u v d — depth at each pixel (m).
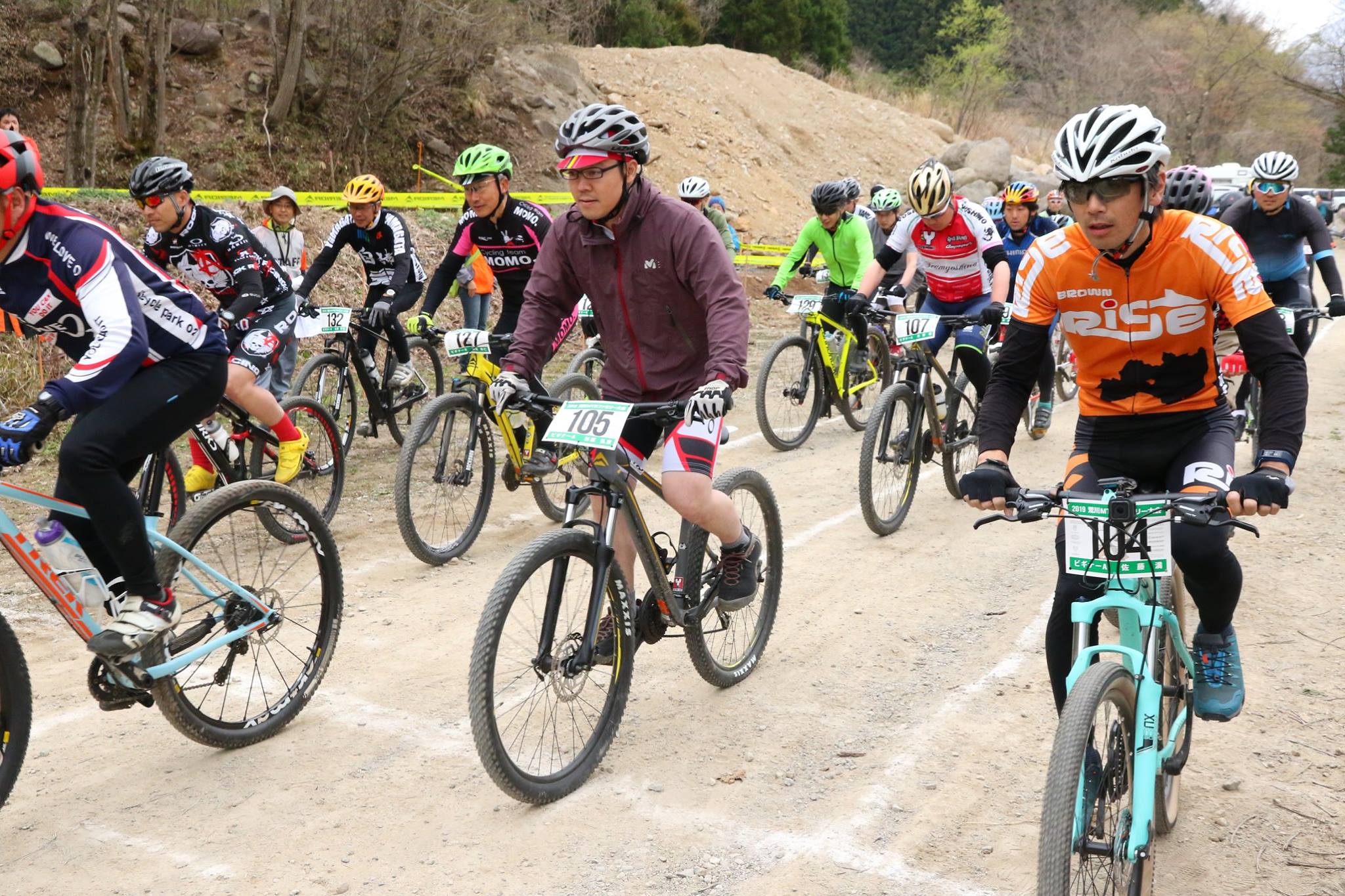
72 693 3.96
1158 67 36.72
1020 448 7.59
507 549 5.63
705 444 3.37
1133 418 2.90
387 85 14.47
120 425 3.01
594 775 3.39
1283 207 6.82
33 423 2.67
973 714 3.72
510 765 3.05
